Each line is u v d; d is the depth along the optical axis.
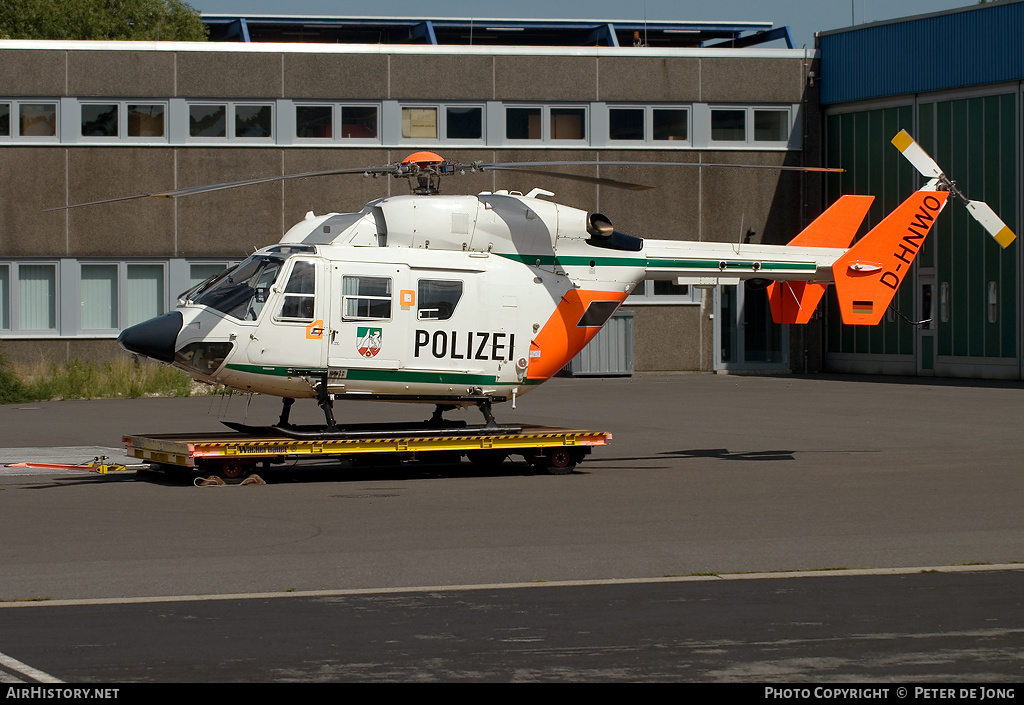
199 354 37.97
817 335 92.56
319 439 37.69
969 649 19.22
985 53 80.25
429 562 25.42
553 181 86.69
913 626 20.50
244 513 31.58
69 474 39.66
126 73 81.62
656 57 88.12
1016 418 57.22
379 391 39.66
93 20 133.50
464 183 85.75
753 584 23.50
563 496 34.78
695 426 54.59
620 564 25.30
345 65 84.12
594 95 87.44
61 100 81.06
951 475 38.75
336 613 21.27
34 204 80.94
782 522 30.30
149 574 24.23
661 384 80.44
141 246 82.00
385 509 32.31
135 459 43.06
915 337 86.62
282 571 24.53
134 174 82.00
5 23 131.12
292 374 38.56
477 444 38.88
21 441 48.66
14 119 80.69
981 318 81.94
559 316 41.62
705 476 39.03
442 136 85.75
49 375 72.62
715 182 89.06
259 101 83.31
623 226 87.69
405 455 41.19
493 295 40.59
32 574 24.19
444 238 40.53
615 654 18.91
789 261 44.44
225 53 82.62
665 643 19.48
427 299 39.78
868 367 90.00
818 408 63.06
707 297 89.75
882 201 87.81
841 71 89.56
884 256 45.34
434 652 18.98
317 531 28.94
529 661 18.55
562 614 21.22
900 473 39.28
